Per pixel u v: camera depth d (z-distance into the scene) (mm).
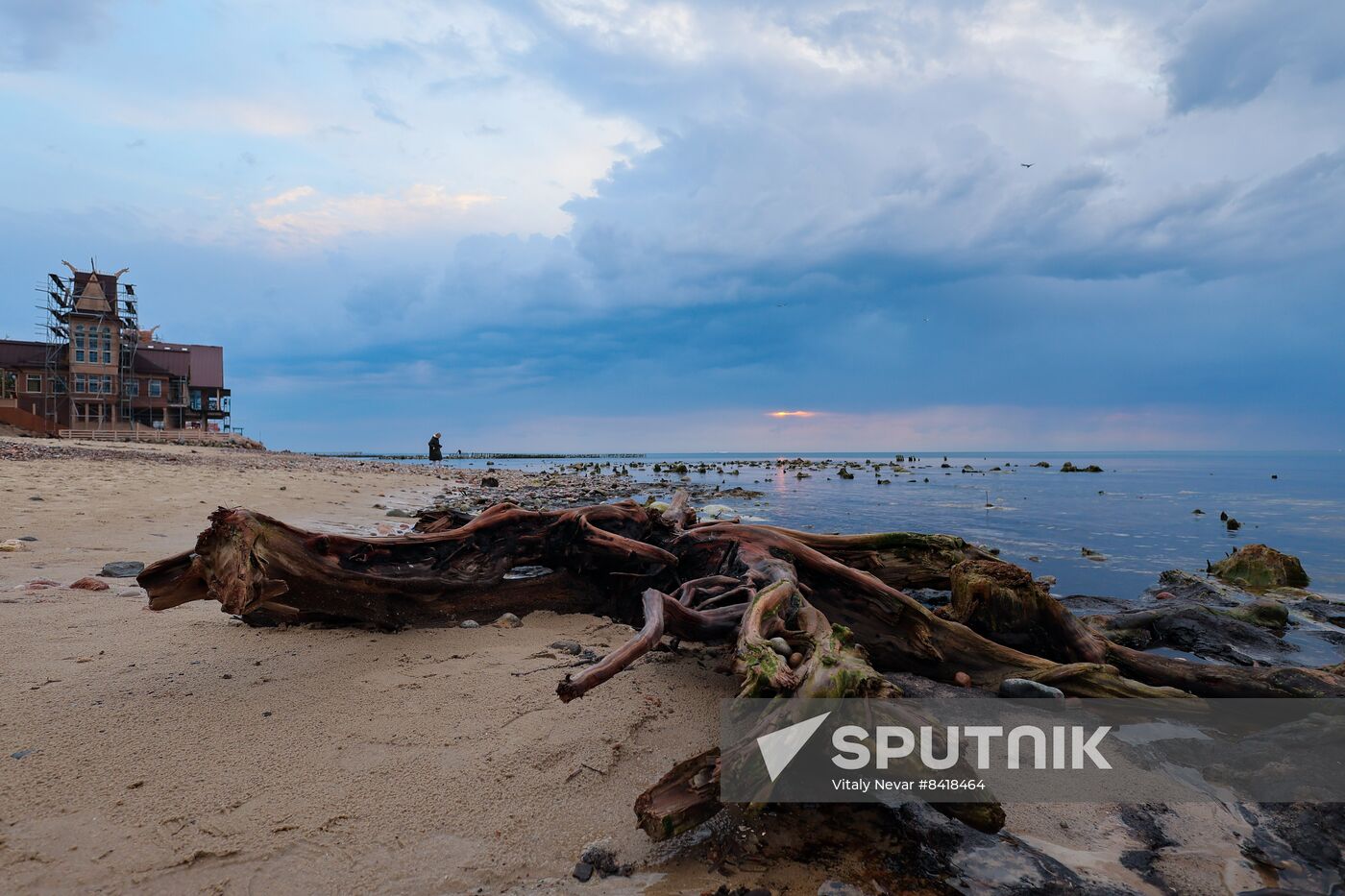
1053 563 8961
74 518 7645
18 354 53344
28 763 2543
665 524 5477
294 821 2293
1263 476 30906
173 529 7516
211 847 2141
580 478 28891
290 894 1974
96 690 3211
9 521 7129
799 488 23578
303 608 4168
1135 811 2607
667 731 3076
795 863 2193
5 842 2104
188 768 2586
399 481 21344
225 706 3127
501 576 4922
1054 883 2141
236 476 15367
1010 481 27281
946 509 15555
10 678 3297
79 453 18359
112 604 4629
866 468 42000
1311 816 2510
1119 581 7816
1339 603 6605
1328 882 2182
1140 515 14516
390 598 4449
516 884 2055
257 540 3826
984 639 4039
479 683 3549
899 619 4125
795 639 3271
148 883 1983
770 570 4125
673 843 2264
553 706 3262
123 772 2533
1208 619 5391
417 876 2072
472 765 2684
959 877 2158
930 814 2488
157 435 49750
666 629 3340
